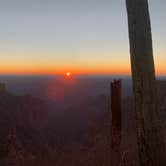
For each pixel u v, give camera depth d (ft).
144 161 10.57
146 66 10.37
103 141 34.30
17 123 141.59
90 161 25.49
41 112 213.25
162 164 10.24
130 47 10.78
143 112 10.39
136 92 10.59
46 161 49.65
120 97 14.83
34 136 140.87
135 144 20.51
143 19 10.45
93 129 142.10
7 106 161.99
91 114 205.98
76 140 166.61
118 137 15.01
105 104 202.39
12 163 47.42
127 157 15.84
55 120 223.92
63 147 136.26
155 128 10.33
